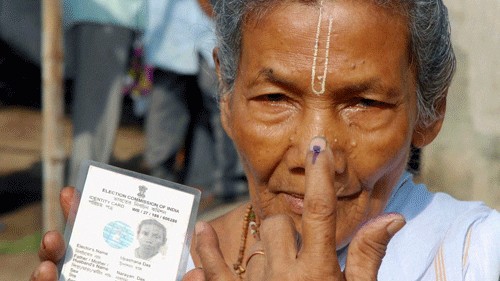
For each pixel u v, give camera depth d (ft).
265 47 5.88
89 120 19.56
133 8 19.45
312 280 4.96
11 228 20.45
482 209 6.68
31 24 26.12
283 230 5.25
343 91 5.78
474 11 14.02
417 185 6.97
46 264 5.37
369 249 5.07
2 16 26.07
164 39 20.79
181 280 5.52
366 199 6.07
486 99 14.25
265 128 6.00
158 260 5.52
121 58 19.51
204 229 5.70
